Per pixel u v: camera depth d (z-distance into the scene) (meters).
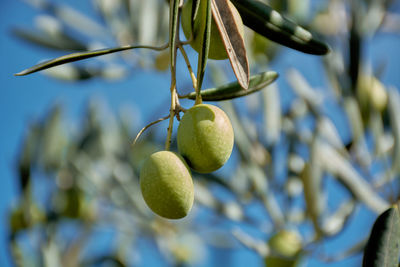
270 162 0.72
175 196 0.46
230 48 0.46
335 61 0.68
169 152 0.47
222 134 0.46
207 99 0.49
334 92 0.69
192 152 0.46
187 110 0.47
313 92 0.71
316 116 0.69
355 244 0.63
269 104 0.73
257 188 0.68
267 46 0.80
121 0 0.80
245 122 0.69
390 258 0.47
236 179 0.75
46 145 0.80
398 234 0.48
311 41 0.50
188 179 0.46
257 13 0.49
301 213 0.69
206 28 0.46
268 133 0.72
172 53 0.46
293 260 0.65
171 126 0.47
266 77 0.50
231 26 0.47
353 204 0.64
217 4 0.47
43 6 0.80
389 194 0.65
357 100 0.64
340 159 0.65
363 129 0.68
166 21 0.79
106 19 0.79
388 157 0.68
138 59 0.77
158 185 0.46
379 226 0.48
